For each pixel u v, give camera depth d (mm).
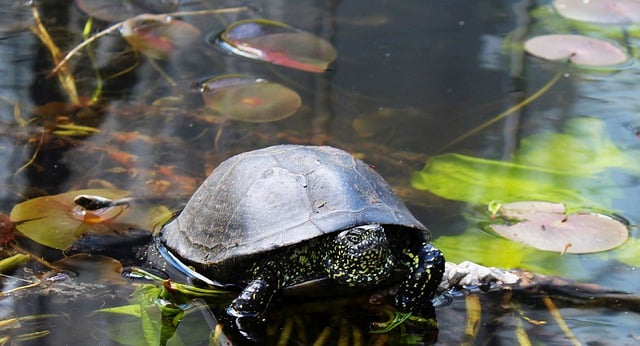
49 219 4984
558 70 7770
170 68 7527
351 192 4168
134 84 7199
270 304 4277
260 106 6809
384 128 6520
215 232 4297
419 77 7504
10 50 7719
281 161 4395
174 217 5074
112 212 5117
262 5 9250
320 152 4508
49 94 6930
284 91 7055
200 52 7883
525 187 5645
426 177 5754
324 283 4203
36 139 6172
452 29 8680
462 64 7824
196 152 6066
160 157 5969
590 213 5246
